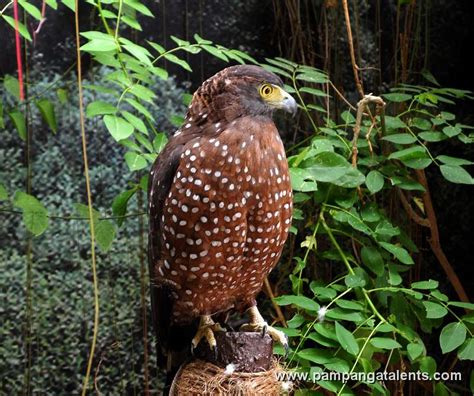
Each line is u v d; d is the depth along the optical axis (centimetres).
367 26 371
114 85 344
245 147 221
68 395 339
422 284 281
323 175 277
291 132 368
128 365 346
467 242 387
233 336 229
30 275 334
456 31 387
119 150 347
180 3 356
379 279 297
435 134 301
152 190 236
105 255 345
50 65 338
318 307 268
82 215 292
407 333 286
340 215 293
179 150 228
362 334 278
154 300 246
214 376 227
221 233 224
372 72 372
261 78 228
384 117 302
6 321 332
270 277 366
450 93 338
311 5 364
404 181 299
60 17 338
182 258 229
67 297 339
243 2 364
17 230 333
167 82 354
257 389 225
